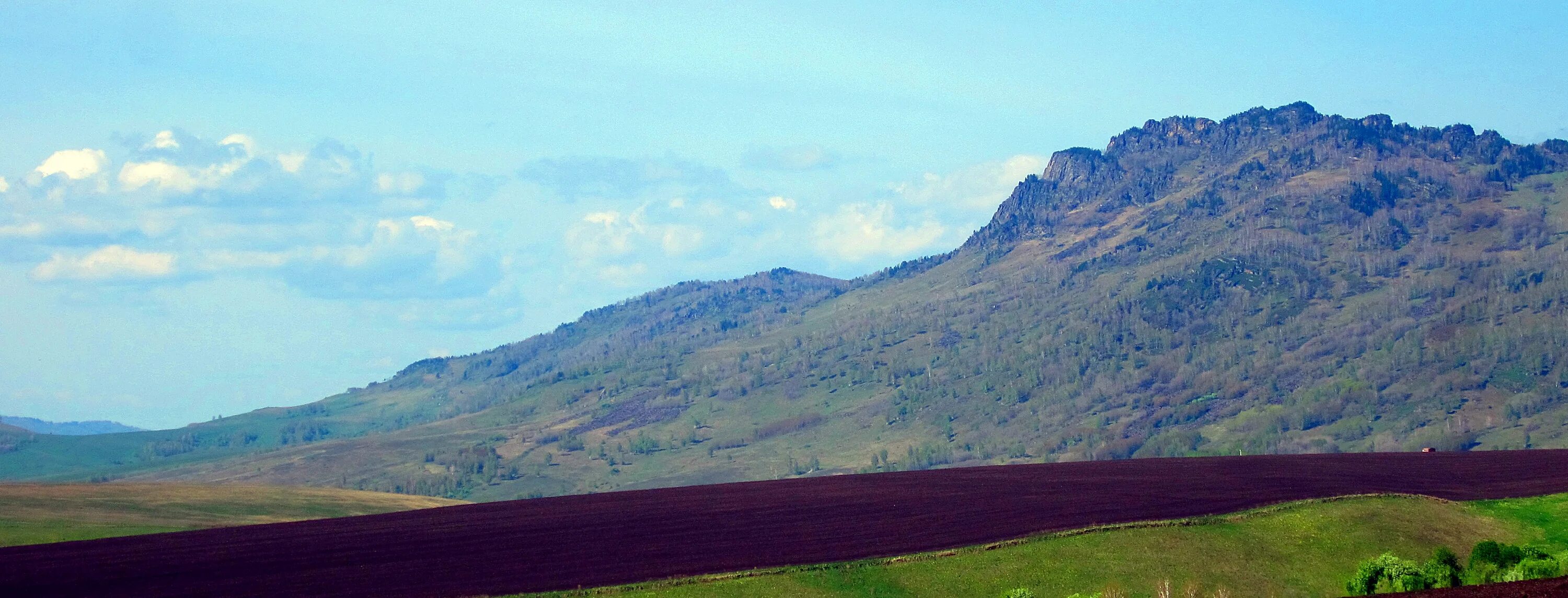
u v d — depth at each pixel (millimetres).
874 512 82250
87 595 62562
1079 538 69062
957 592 62062
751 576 64000
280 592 63094
